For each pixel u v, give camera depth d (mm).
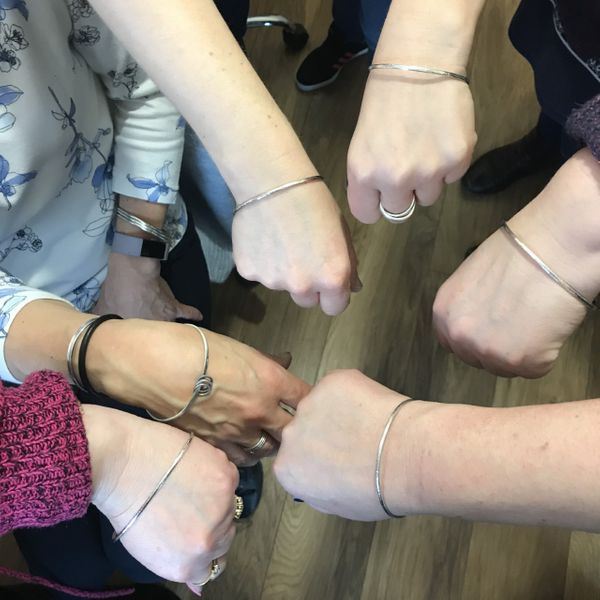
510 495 407
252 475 1138
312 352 1271
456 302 569
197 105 507
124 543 548
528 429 410
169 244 884
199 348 574
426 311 1280
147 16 480
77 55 670
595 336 1234
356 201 565
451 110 511
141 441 512
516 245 520
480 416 438
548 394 1223
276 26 1394
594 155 450
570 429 397
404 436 465
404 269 1303
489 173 1300
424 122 516
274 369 614
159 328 576
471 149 527
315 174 540
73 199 750
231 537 566
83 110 693
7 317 606
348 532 1172
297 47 1436
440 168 529
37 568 885
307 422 528
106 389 583
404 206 555
